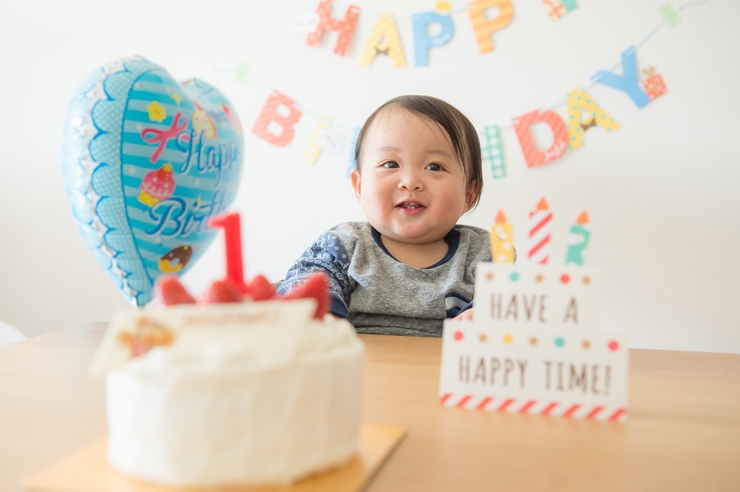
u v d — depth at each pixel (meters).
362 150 1.44
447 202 1.35
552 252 1.62
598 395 0.57
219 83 1.76
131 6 1.78
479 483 0.42
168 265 0.95
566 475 0.44
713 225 1.56
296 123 1.73
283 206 1.75
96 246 0.92
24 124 1.82
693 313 1.58
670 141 1.57
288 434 0.41
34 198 1.83
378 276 1.30
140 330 0.41
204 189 0.94
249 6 1.73
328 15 1.69
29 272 1.84
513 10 1.60
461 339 0.61
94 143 0.86
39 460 0.46
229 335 0.42
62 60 1.81
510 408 0.59
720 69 1.54
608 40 1.58
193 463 0.40
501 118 1.63
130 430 0.41
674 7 1.54
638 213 1.59
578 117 1.59
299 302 0.47
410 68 1.66
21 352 0.84
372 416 0.57
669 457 0.48
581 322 0.58
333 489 0.40
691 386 0.71
